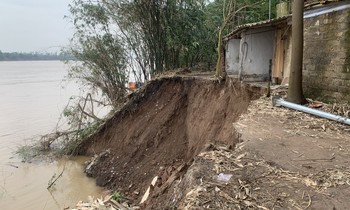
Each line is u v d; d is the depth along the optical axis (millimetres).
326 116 7008
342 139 5781
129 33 17453
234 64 14586
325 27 8367
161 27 16766
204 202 3572
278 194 3760
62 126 18391
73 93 32500
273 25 11258
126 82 18062
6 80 49156
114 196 5680
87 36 17516
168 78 14656
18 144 15703
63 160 13961
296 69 8148
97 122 15281
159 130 12836
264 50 12133
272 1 17609
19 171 12766
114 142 13820
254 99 9836
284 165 4578
